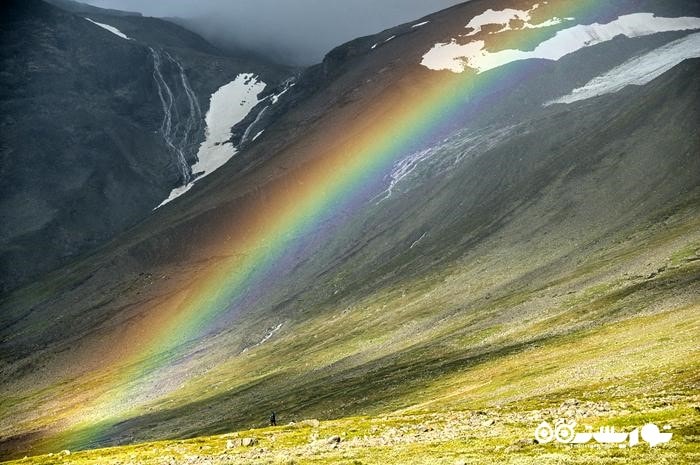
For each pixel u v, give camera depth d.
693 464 42.25
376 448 63.62
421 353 158.00
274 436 88.81
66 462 90.50
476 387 111.12
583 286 159.25
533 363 114.44
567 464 45.66
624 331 115.50
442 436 66.06
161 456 83.38
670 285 133.62
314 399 152.12
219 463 67.44
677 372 80.19
